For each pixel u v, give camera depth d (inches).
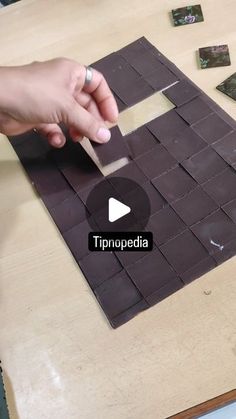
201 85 15.5
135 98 15.5
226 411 12.6
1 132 15.1
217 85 15.3
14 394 11.2
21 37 18.6
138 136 14.6
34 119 14.0
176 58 16.4
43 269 12.9
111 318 11.7
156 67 16.2
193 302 11.7
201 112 14.6
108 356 11.4
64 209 13.7
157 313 11.7
